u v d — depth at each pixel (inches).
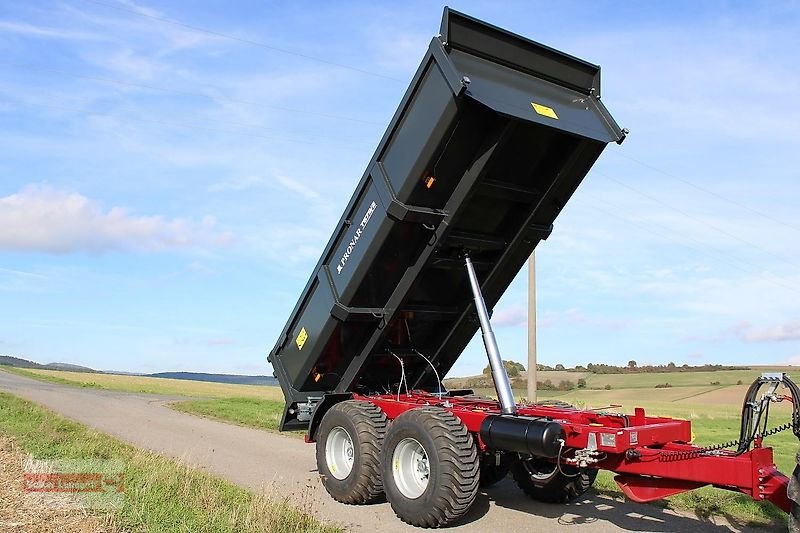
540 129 289.4
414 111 290.7
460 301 362.6
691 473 228.1
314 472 391.9
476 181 287.9
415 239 313.6
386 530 271.1
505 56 289.9
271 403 996.6
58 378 2271.2
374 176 311.4
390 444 293.4
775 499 210.1
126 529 236.5
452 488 265.0
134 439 512.1
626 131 303.9
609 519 290.4
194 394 1429.6
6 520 239.8
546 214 336.8
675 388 1892.2
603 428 251.6
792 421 219.5
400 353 373.4
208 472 373.4
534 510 307.7
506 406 295.1
